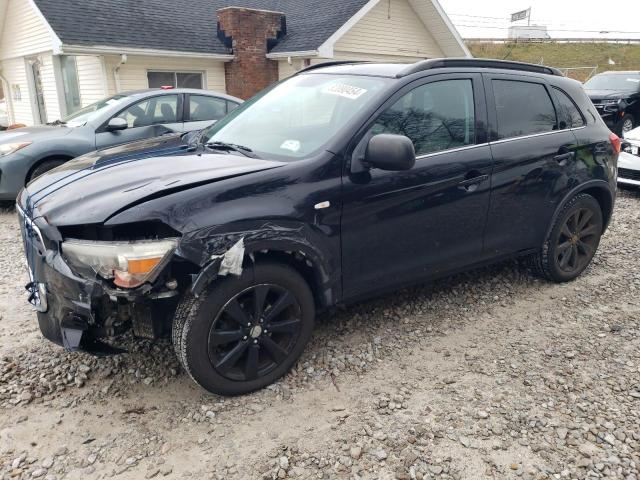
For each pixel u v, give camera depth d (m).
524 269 4.96
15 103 16.66
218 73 14.37
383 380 3.24
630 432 2.78
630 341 3.72
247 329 2.95
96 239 2.81
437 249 3.68
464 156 3.65
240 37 13.91
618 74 15.60
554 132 4.27
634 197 8.20
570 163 4.33
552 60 43.78
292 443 2.69
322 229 3.07
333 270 3.20
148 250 2.58
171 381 3.18
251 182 2.86
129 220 2.58
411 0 15.88
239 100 8.66
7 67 16.50
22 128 7.81
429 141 3.53
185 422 2.83
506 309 4.20
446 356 3.51
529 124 4.12
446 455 2.62
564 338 3.76
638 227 6.48
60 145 6.96
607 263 5.23
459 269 3.92
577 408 2.97
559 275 4.61
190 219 2.66
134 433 2.75
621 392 3.12
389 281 3.51
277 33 14.73
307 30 14.79
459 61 3.82
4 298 4.36
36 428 2.78
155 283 2.65
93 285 2.61
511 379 3.25
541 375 3.29
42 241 2.80
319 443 2.69
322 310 3.36
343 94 3.51
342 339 3.69
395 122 3.37
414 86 3.49
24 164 6.80
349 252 3.24
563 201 4.36
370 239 3.30
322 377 3.25
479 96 3.82
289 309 3.14
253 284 2.91
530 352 3.57
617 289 4.60
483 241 3.93
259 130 3.62
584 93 4.69
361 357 3.47
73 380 3.19
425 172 3.45
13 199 6.96
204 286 2.75
